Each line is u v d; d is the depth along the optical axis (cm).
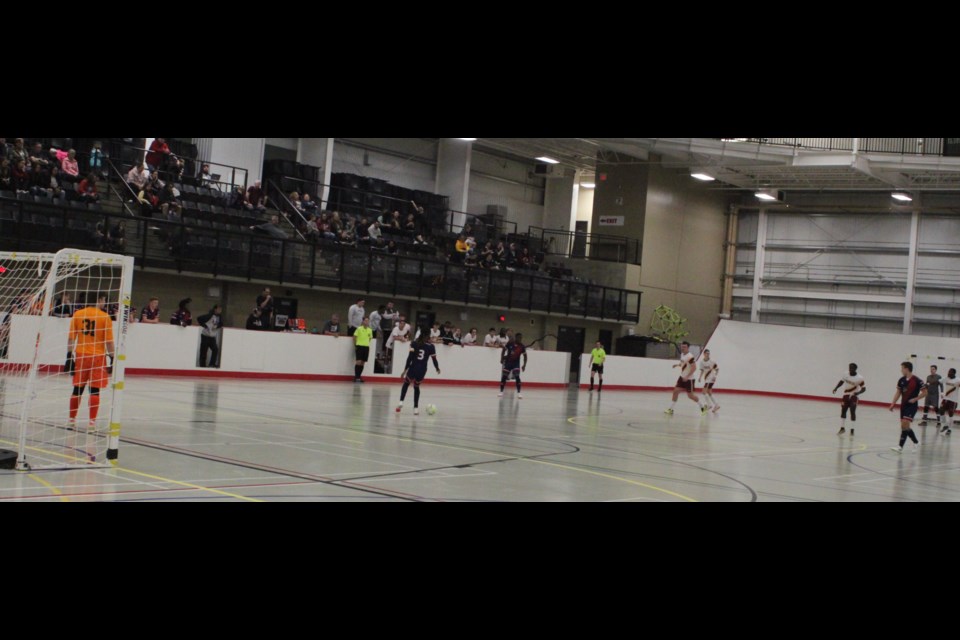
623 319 4347
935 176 4056
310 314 3272
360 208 3778
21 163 2553
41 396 1636
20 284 1995
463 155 4316
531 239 4506
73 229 2558
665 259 4606
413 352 1911
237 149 3466
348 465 1116
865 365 4412
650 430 1998
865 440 2205
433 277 3547
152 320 2455
